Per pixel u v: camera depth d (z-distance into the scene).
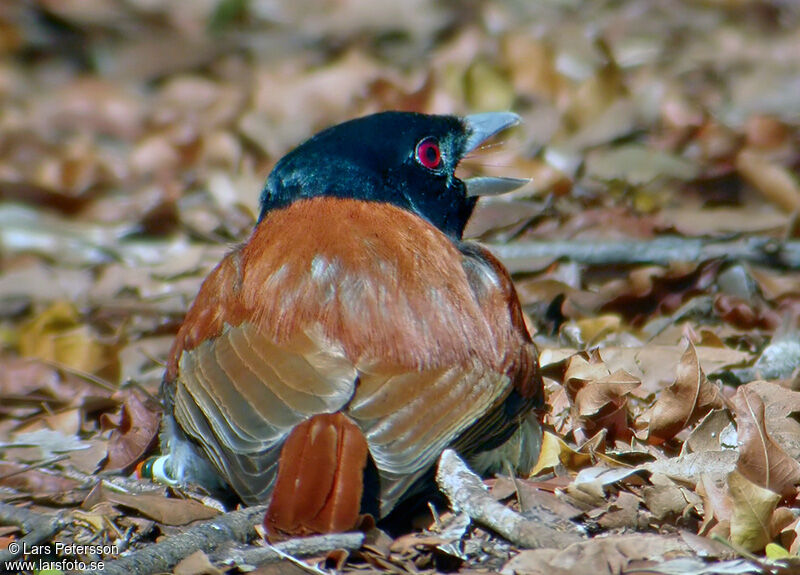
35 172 20.44
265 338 7.97
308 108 21.59
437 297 8.09
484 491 7.82
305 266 8.18
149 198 18.44
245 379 7.80
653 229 15.25
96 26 26.55
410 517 8.20
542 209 15.66
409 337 7.86
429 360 7.81
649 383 10.84
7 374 12.70
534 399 8.88
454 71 20.55
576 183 16.75
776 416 9.50
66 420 11.12
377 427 7.49
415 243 8.47
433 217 9.69
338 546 7.07
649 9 25.33
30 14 26.48
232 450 7.56
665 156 17.12
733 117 19.64
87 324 14.10
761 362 11.20
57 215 18.47
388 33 25.92
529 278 14.13
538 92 20.08
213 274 8.77
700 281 13.59
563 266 14.09
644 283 13.48
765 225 15.50
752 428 8.28
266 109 21.80
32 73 25.14
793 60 22.28
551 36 22.89
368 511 7.30
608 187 16.59
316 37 26.27
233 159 19.77
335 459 7.12
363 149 9.25
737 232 15.23
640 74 21.30
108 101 23.14
